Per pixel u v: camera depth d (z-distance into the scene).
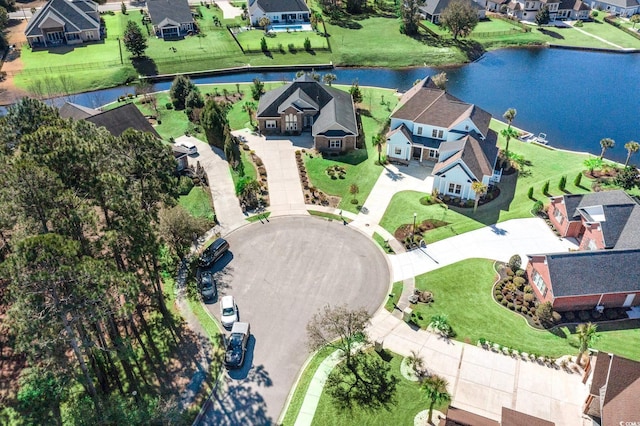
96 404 37.34
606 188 65.12
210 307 48.09
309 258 54.12
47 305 31.16
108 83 100.94
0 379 40.41
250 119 84.19
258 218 60.62
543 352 42.91
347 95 86.56
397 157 72.69
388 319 46.56
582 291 45.38
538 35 127.06
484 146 66.38
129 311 34.81
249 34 123.81
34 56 110.69
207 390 40.09
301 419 37.88
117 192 38.88
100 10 143.50
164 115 87.38
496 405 38.62
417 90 76.00
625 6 137.50
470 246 55.59
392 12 141.75
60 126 47.34
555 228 58.38
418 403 38.78
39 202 34.91
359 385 40.28
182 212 51.84
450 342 44.06
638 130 84.19
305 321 46.34
